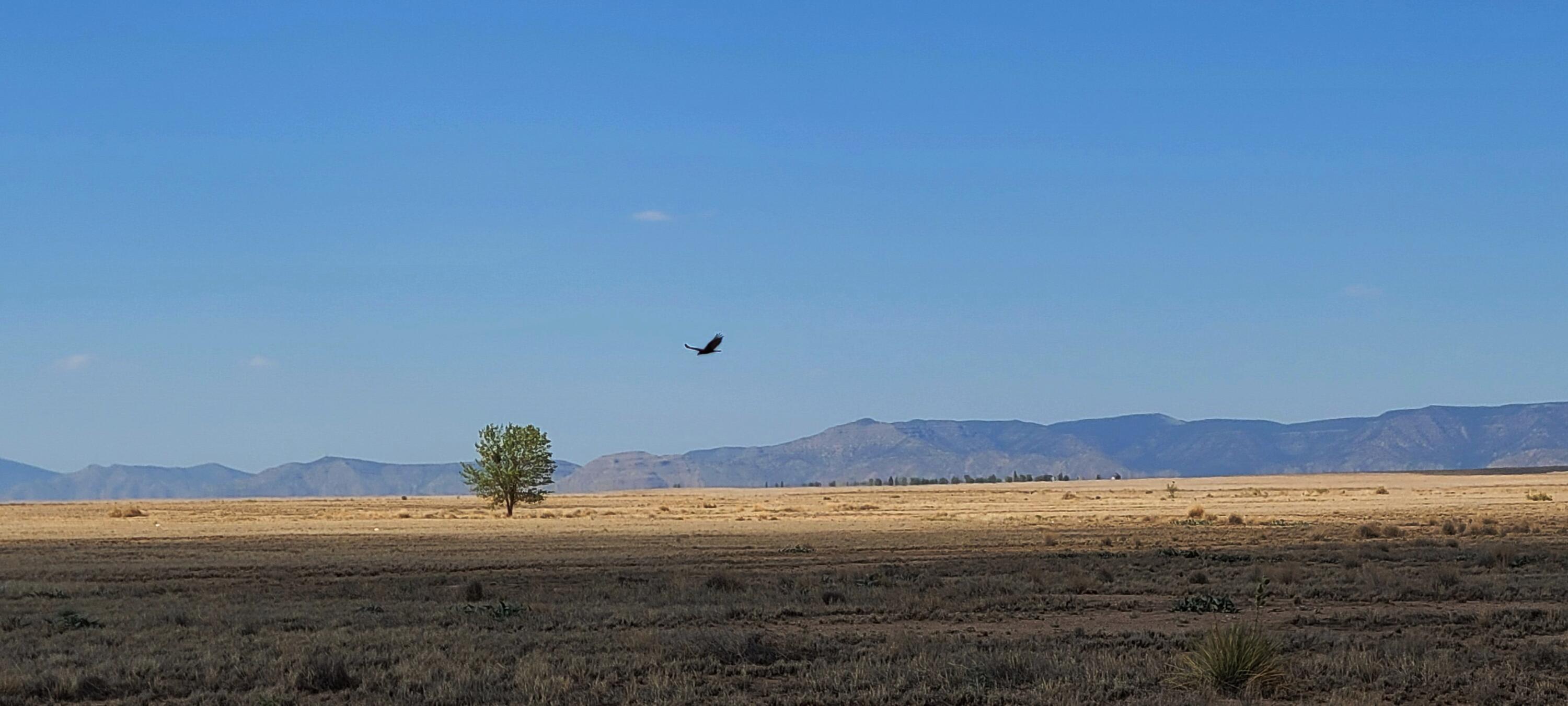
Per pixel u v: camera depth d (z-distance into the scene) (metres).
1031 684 18.73
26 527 82.88
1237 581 34.91
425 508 145.25
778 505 141.38
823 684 18.91
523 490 107.25
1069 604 29.55
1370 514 87.50
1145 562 42.09
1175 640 23.06
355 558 49.03
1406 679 18.86
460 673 19.58
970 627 26.17
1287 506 113.25
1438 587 31.75
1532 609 27.78
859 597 30.58
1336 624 26.12
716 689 18.97
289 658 21.02
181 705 18.22
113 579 40.69
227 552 53.94
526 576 40.19
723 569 42.19
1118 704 17.36
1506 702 17.86
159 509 142.88
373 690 18.88
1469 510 96.00
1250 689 18.42
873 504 139.25
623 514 109.12
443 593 34.25
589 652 21.92
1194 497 154.50
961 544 55.28
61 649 22.97
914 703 17.83
